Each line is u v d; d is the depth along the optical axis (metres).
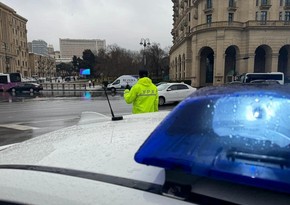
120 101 20.17
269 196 0.78
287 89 1.00
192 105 0.98
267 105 0.90
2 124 9.97
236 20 47.25
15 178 1.15
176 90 17.09
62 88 39.41
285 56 52.59
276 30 46.19
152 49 77.44
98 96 26.25
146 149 0.93
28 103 19.39
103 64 67.31
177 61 68.75
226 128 0.88
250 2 46.97
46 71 125.06
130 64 67.31
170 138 0.92
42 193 1.04
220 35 45.88
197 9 52.62
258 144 0.81
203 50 51.31
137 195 0.92
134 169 1.06
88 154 1.26
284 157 0.77
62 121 10.53
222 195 0.83
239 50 47.12
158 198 0.89
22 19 97.12
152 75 75.31
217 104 0.95
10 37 86.25
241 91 1.00
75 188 1.01
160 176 0.98
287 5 48.34
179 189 0.88
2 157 1.47
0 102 20.78
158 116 2.21
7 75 34.31
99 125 1.94
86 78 87.81
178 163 0.86
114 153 1.23
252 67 46.50
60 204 0.98
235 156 0.81
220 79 46.31
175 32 81.25
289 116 0.85
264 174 0.74
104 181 1.02
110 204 0.92
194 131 0.91
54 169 1.16
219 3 46.59
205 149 0.86
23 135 7.96
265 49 48.41
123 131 1.62
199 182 0.87
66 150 1.35
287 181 0.71
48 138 1.74
